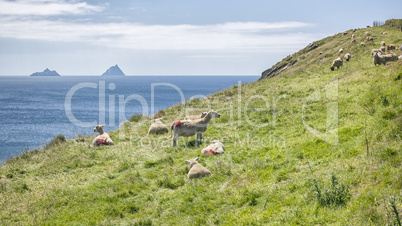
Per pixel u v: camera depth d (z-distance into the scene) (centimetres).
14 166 1599
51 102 15225
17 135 6706
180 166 1390
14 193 1262
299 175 1062
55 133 6812
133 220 1002
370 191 804
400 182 791
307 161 1168
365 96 1612
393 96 1412
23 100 16812
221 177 1197
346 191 845
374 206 739
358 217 733
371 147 1049
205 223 929
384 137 1073
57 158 1655
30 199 1199
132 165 1464
